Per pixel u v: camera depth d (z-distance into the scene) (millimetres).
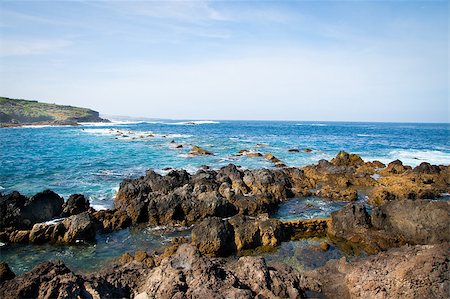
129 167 34312
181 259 9281
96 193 23844
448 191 25000
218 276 8664
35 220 17641
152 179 23062
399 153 48094
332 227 16516
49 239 15664
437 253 8102
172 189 22141
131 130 100000
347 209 16719
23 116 141500
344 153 37406
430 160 41594
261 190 23594
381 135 89625
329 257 13938
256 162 38188
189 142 60750
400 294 7918
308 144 60438
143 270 9727
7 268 10836
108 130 94438
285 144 59750
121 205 20203
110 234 16781
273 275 9438
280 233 15492
